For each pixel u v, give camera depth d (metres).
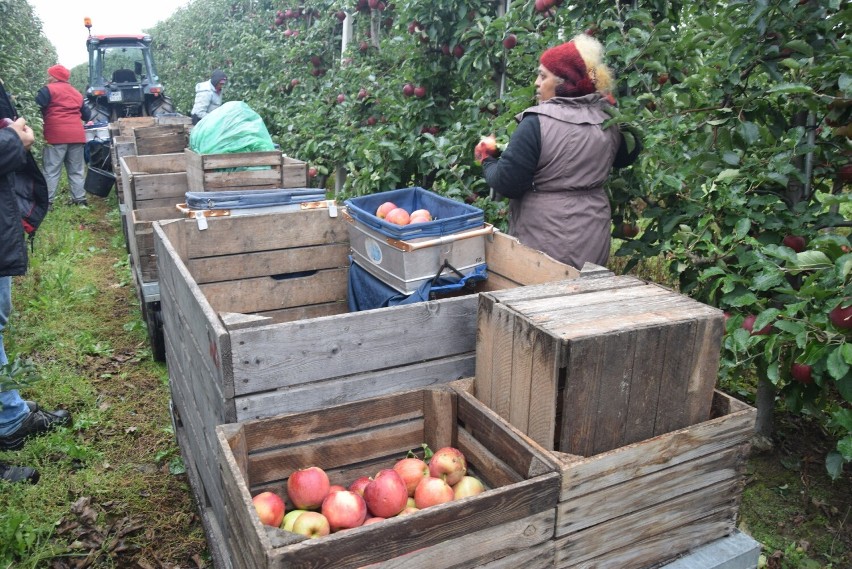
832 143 3.29
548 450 1.89
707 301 3.39
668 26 3.47
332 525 1.92
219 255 3.44
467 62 4.79
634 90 3.80
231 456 1.82
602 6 3.95
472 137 4.67
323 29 9.56
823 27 2.92
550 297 2.12
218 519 2.46
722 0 3.67
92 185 8.78
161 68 25.16
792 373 2.82
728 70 3.11
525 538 1.76
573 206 3.08
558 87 3.10
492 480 2.10
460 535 1.66
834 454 2.61
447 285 2.97
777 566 2.82
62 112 8.94
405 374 2.31
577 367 1.81
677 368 1.96
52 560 2.83
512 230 3.30
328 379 2.20
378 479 1.98
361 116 6.80
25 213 3.44
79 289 6.07
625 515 1.93
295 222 3.53
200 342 2.37
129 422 3.95
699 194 3.30
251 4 17.16
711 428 2.01
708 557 2.08
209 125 4.93
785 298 2.89
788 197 3.29
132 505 3.21
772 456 3.49
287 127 8.83
